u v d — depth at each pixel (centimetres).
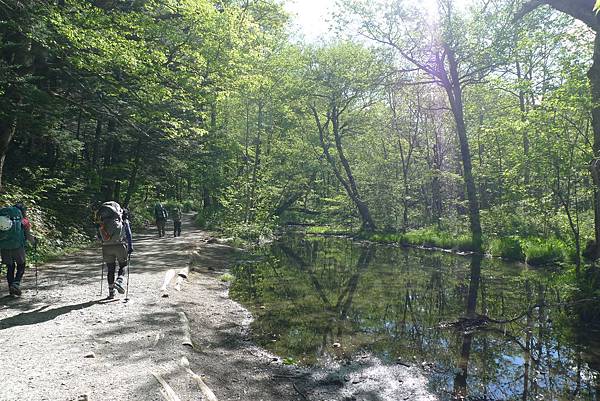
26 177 1638
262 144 3148
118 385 455
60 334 614
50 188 1734
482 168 2648
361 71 2820
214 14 1510
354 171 3638
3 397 414
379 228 3109
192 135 2017
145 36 1425
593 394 543
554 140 1305
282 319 845
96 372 488
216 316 828
